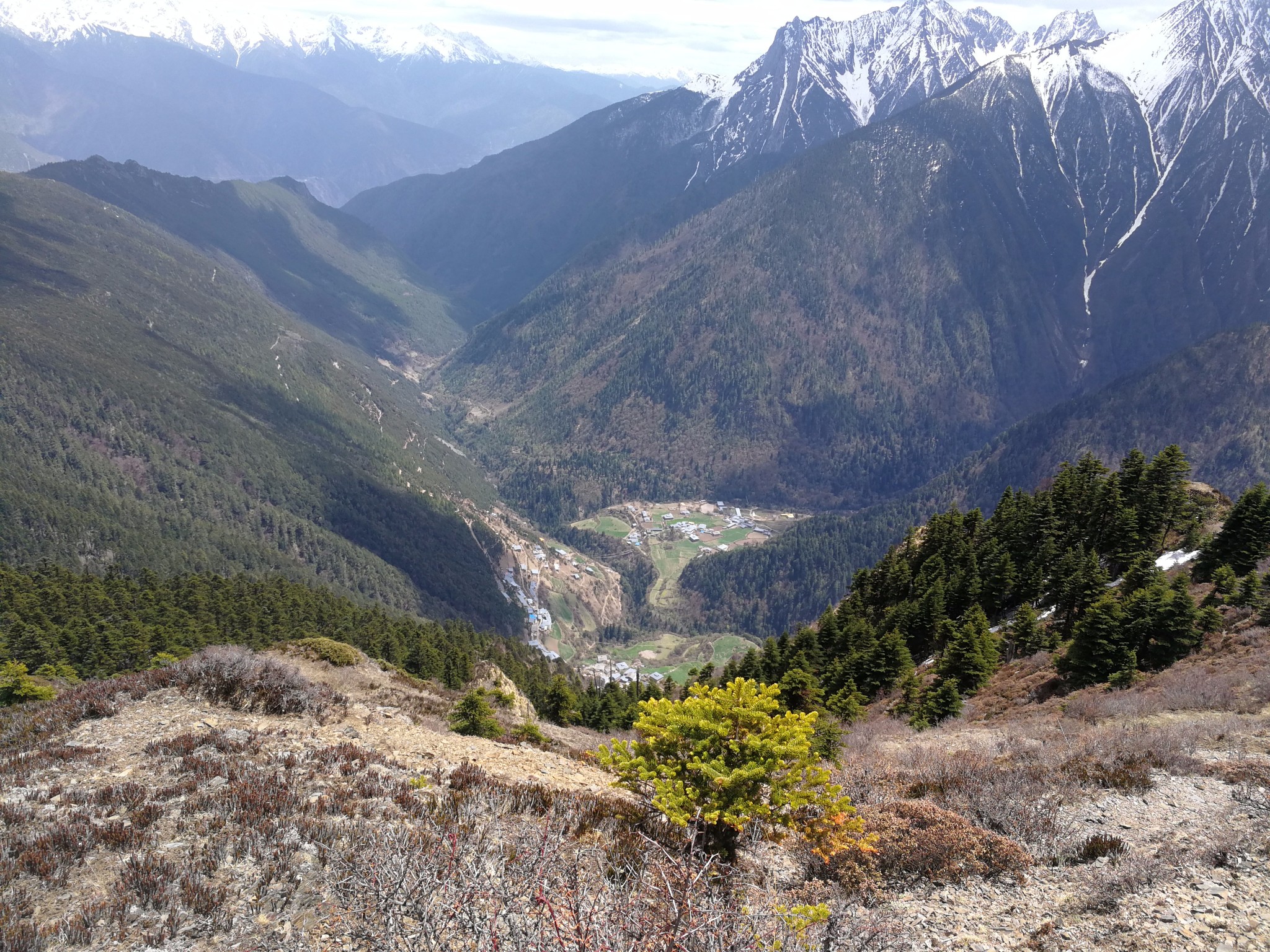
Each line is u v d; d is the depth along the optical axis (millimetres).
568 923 8875
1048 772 19406
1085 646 43156
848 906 12266
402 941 9234
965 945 11375
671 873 10672
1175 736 22422
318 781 15953
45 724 19547
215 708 21281
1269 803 15484
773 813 14328
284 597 114688
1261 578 48344
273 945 10008
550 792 16328
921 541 91562
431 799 15109
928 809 15984
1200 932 10531
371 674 32625
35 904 10883
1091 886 12664
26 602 90812
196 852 12328
